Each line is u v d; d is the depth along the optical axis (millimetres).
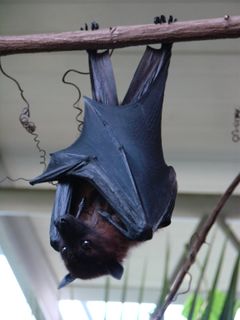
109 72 4328
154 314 4586
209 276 9141
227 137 7527
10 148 7781
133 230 3848
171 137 7672
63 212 4047
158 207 4043
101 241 3938
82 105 7164
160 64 4254
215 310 5738
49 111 7309
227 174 8086
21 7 6273
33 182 4117
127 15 6359
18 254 8672
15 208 7457
